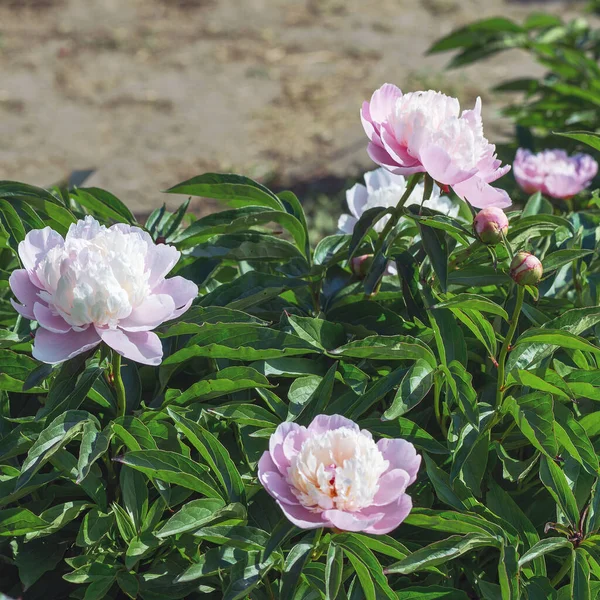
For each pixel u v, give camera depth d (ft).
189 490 5.98
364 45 21.84
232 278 7.10
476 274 6.39
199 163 16.65
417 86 19.45
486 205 6.01
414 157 6.00
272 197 6.61
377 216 6.27
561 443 6.01
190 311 6.13
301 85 19.92
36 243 5.82
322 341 6.25
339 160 16.63
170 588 5.88
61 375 5.77
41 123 18.11
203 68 20.86
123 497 5.92
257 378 6.01
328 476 5.47
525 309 6.30
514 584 5.65
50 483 6.25
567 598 5.85
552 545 5.76
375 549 5.76
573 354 6.23
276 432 5.64
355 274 6.64
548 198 7.88
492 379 6.41
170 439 6.06
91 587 5.78
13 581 6.21
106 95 19.48
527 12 23.48
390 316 6.48
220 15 23.91
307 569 5.81
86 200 6.81
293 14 24.03
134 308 5.69
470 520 5.78
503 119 17.47
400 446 5.64
